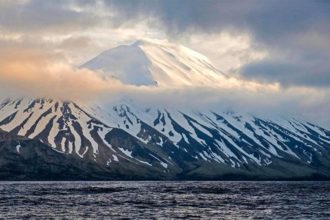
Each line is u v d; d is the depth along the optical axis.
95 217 108.31
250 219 106.44
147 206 134.00
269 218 108.31
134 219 105.25
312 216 111.94
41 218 106.25
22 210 121.56
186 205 137.88
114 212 118.00
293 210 124.50
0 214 113.00
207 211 121.44
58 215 111.62
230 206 135.38
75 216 109.88
